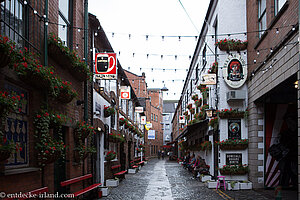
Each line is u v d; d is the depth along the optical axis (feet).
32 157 18.83
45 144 18.79
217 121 42.91
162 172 70.85
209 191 38.11
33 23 19.84
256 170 38.88
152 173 67.97
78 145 27.81
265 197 32.76
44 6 21.48
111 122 49.44
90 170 33.76
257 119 39.37
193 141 78.59
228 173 40.73
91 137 33.24
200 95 62.34
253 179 39.06
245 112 41.24
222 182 40.83
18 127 17.51
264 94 34.78
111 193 36.86
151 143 187.32
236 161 41.50
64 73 25.13
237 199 31.73
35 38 20.10
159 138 216.33
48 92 20.16
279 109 39.47
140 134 98.48
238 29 42.96
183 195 35.32
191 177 57.62
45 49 20.89
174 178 55.98
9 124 16.49
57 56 22.40
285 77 27.71
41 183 19.69
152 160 150.30
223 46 42.16
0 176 14.69
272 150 38.93
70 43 29.17
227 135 41.91
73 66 25.12
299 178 23.48
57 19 24.58
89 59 35.65
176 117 154.71
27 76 17.20
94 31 38.19
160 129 221.87
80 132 27.09
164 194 36.22
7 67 15.62
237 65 41.81
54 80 19.49
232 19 43.11
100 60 35.63
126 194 36.11
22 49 18.44
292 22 26.09
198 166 54.54
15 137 17.13
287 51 27.20
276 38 30.35
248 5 41.81
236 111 41.52
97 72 35.53
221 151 41.70
